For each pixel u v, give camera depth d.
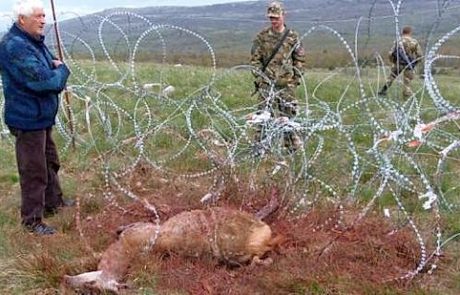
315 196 5.32
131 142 6.86
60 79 4.77
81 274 4.00
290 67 6.47
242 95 9.84
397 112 5.24
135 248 4.20
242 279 4.08
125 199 5.49
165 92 9.33
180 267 4.18
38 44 4.77
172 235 4.23
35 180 4.85
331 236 4.64
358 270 4.14
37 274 4.10
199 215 4.34
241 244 4.23
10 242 4.58
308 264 4.20
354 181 5.46
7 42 4.67
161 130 7.13
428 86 4.30
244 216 4.36
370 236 4.65
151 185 5.86
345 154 6.26
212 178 5.86
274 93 5.88
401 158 5.73
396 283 4.04
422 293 3.93
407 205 5.31
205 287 4.00
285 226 4.73
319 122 5.76
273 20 6.45
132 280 4.04
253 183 5.39
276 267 4.18
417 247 4.49
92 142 6.56
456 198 5.54
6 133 7.35
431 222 4.99
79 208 5.17
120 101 8.42
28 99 4.75
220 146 6.46
